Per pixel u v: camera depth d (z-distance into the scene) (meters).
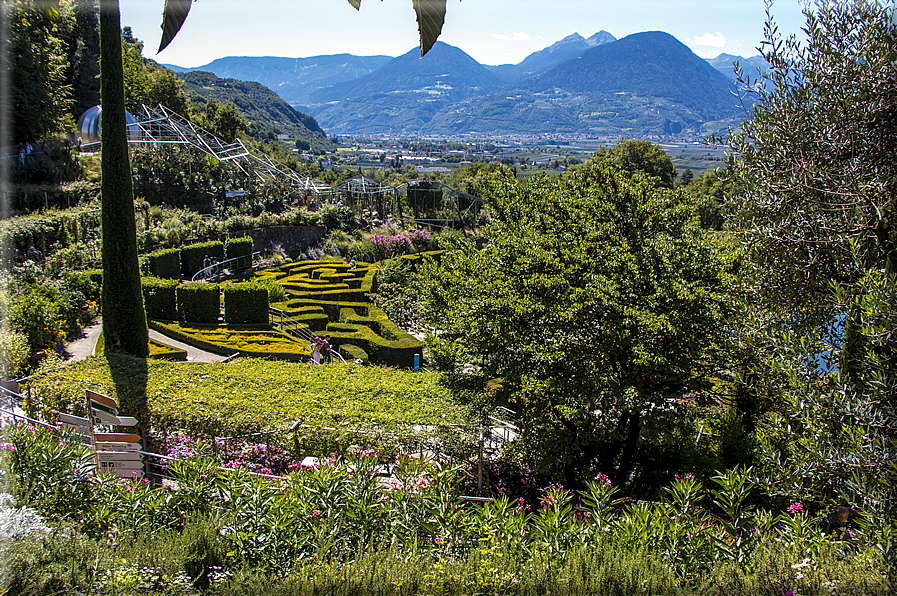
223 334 26.33
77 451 9.12
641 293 14.36
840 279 11.30
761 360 11.73
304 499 8.50
